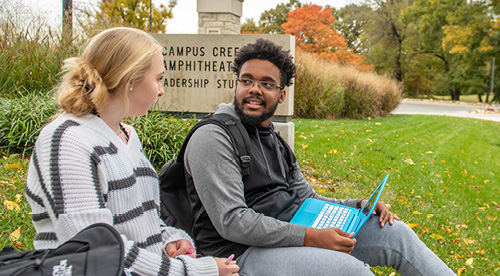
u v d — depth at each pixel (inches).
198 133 72.2
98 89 51.9
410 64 1755.7
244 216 67.5
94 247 44.1
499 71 1663.4
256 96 78.8
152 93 57.3
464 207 212.8
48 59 245.8
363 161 264.7
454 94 1868.8
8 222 117.0
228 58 241.3
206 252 73.7
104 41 54.4
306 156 252.5
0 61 232.4
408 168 273.7
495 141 506.9
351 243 67.8
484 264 144.6
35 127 191.3
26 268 41.1
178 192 79.5
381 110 617.3
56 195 47.0
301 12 1055.0
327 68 495.8
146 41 56.6
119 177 53.4
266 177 76.9
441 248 150.9
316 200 88.9
